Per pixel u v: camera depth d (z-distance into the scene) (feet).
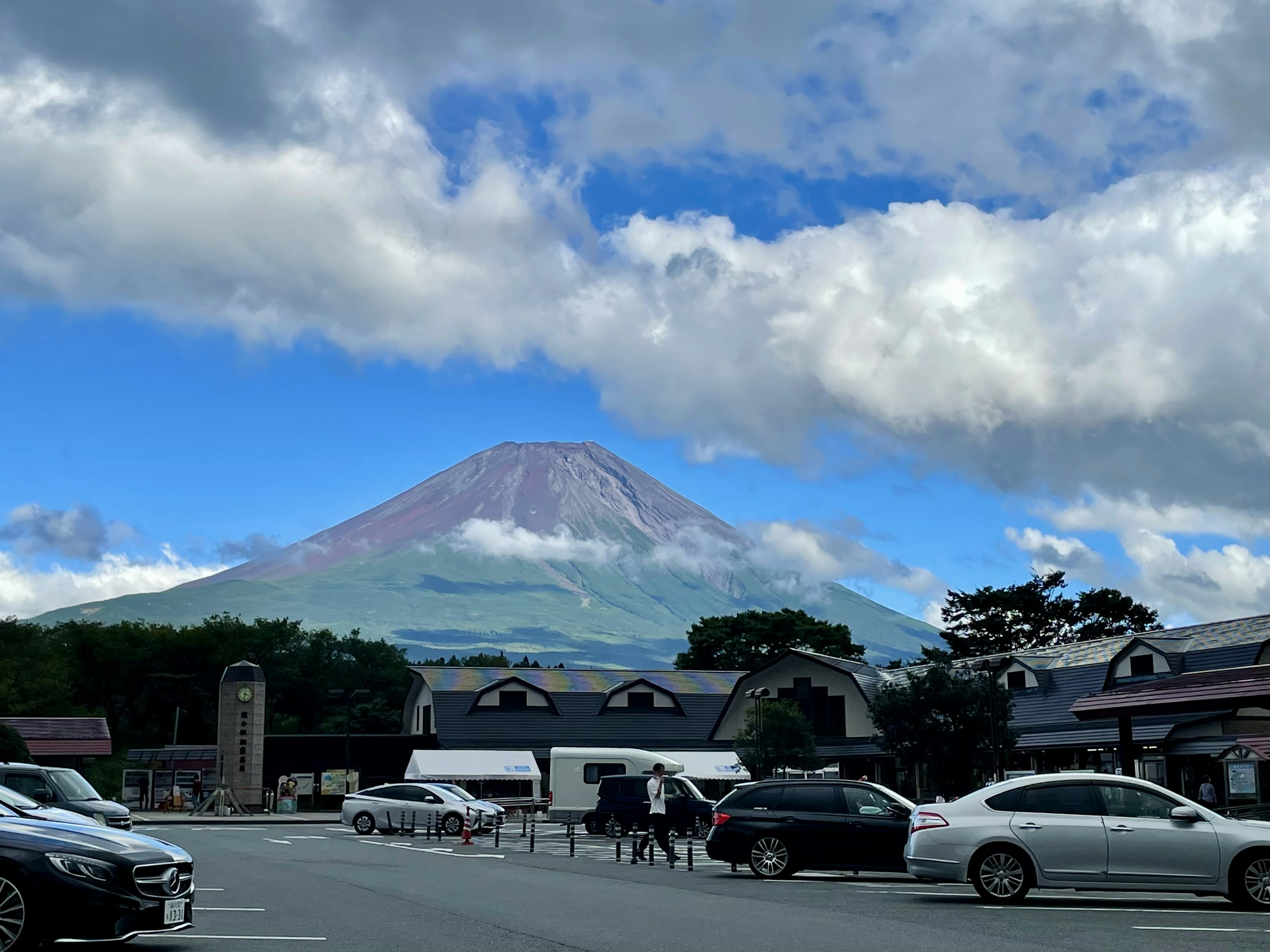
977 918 53.83
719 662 330.13
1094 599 310.04
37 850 39.86
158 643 343.26
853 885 72.28
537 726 221.87
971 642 311.06
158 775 228.63
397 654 390.42
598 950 43.01
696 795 131.85
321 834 141.69
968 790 153.89
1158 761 146.51
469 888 67.46
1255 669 94.79
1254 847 58.13
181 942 44.32
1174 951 43.39
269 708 356.18
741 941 45.73
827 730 207.92
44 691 282.56
